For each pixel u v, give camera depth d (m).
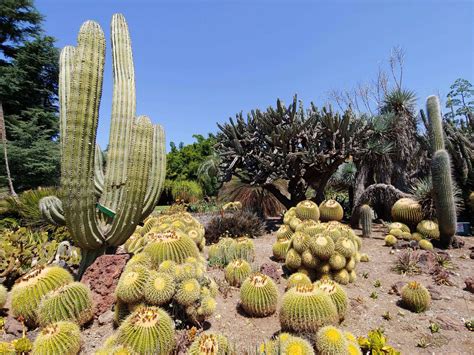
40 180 15.97
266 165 7.74
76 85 3.30
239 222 6.72
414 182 9.30
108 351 2.05
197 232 4.89
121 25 4.42
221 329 2.83
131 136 3.89
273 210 10.48
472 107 18.27
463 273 4.34
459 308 3.31
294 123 7.71
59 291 2.61
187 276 2.80
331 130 7.78
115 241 3.86
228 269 3.86
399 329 2.90
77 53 3.35
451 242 5.61
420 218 6.12
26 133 15.91
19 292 2.71
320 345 2.18
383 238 6.32
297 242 3.99
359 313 3.18
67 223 3.42
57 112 18.80
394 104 9.77
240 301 3.30
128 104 4.16
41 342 2.12
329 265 3.85
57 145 16.47
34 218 7.26
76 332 2.27
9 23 18.66
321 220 6.68
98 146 4.91
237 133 8.71
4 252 4.09
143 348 2.10
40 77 18.56
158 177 4.59
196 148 25.02
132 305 2.62
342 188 10.99
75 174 3.31
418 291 3.24
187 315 2.70
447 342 2.68
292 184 8.70
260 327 2.89
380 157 9.09
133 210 3.79
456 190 7.17
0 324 2.70
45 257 4.48
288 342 2.18
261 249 5.63
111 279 3.09
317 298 2.56
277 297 3.16
